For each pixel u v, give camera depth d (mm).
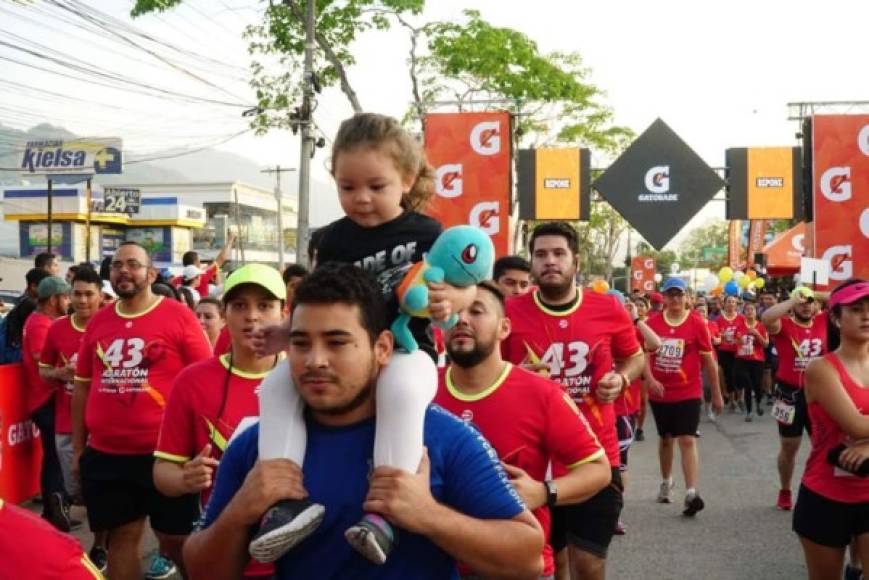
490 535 1948
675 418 7992
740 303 18594
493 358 3625
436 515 1898
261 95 17484
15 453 7230
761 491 8641
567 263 4895
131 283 5141
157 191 61781
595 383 4906
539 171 19625
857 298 4172
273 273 3955
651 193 15242
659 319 8281
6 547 1794
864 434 4102
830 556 4297
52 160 42188
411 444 1957
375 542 1839
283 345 2336
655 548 6664
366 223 2598
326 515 1961
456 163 11438
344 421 2037
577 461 3496
